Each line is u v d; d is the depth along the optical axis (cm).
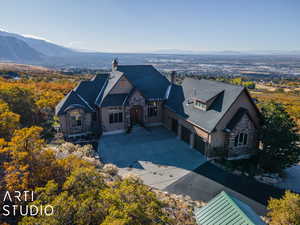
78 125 2780
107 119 2897
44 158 1147
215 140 2219
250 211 1020
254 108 2308
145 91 3222
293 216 1047
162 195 1609
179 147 2564
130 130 3011
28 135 1154
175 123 2956
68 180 962
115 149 2488
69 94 2806
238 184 1838
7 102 2564
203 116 2378
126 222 671
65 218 761
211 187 1788
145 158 2283
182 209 1416
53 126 3042
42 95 3694
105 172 1784
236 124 2166
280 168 1977
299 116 4175
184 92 2988
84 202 790
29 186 1034
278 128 1934
